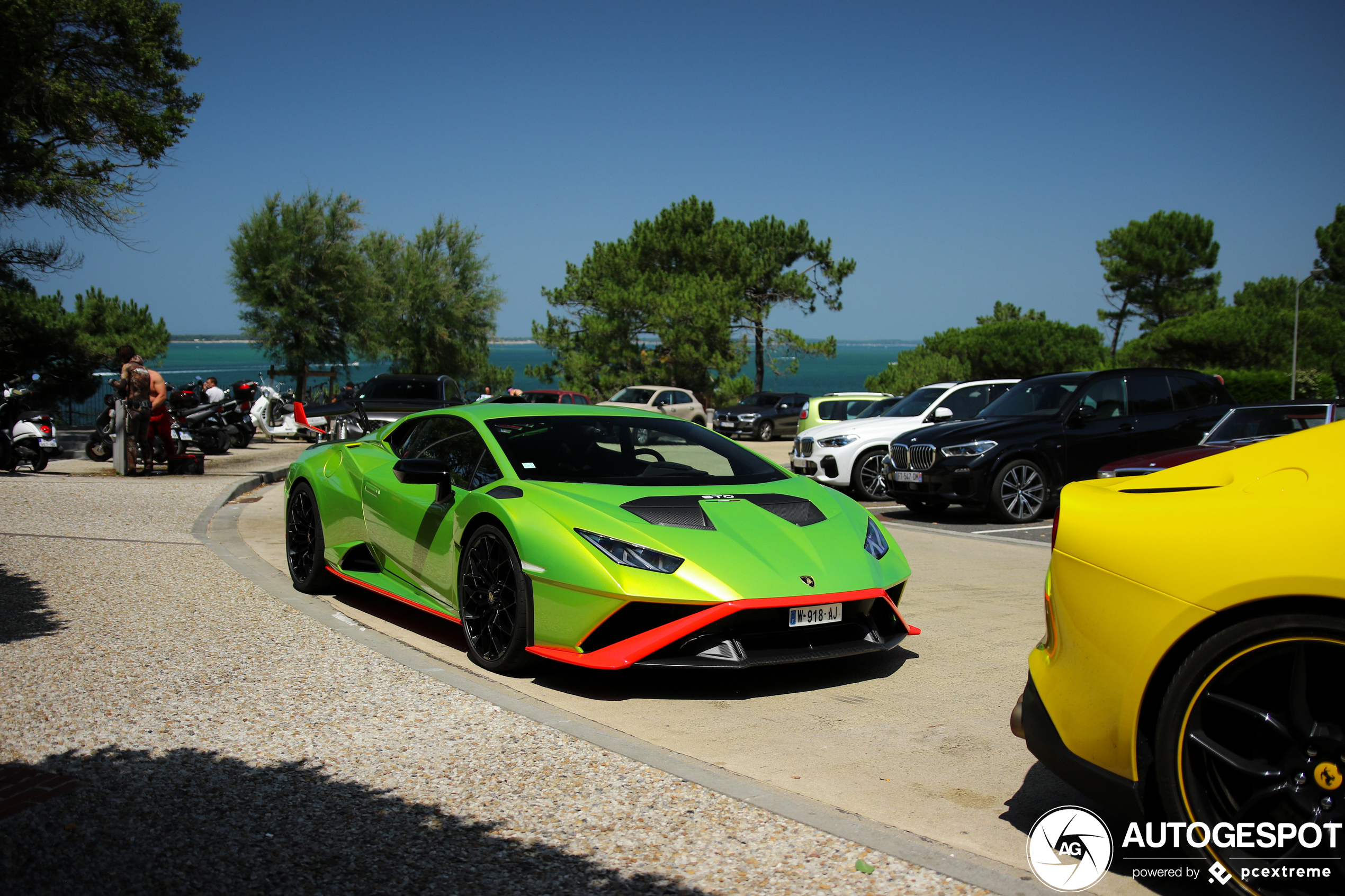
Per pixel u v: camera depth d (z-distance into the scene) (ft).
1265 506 6.69
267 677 13.28
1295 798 6.63
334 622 16.63
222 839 8.25
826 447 39.09
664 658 12.22
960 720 11.90
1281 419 24.91
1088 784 7.48
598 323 130.00
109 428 46.01
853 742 11.12
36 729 11.01
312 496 19.43
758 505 14.35
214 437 53.16
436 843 8.23
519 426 16.37
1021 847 8.32
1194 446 25.96
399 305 134.51
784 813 8.86
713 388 126.62
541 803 9.09
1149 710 7.18
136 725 11.21
